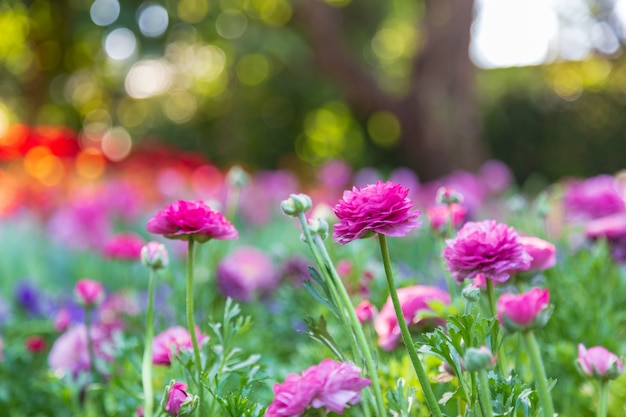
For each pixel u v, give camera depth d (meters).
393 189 0.89
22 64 11.16
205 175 5.56
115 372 1.41
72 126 11.49
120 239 2.10
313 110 12.52
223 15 10.72
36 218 4.63
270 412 0.82
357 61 9.57
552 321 1.66
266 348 1.91
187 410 0.97
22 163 5.60
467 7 9.18
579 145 11.09
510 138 11.13
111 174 5.96
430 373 1.16
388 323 1.25
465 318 0.87
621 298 1.90
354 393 0.80
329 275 0.98
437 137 9.12
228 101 12.65
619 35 12.41
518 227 2.22
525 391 0.90
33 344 1.86
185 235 1.06
